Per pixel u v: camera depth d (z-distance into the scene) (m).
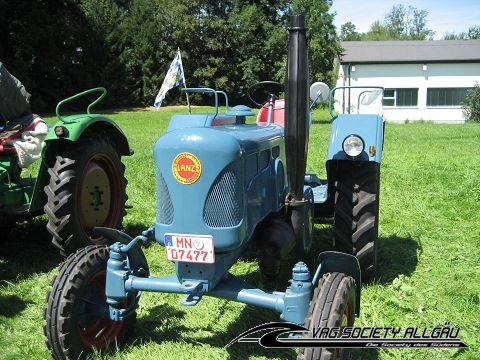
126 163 10.33
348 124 4.33
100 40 34.88
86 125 4.85
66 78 33.25
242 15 38.06
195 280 2.96
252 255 4.72
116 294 3.12
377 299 4.02
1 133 5.02
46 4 32.62
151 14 37.97
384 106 29.67
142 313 3.89
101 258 3.23
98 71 35.12
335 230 4.22
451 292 4.19
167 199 2.89
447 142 15.86
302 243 3.73
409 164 10.60
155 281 3.05
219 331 3.63
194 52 38.59
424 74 29.20
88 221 4.93
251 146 3.16
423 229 5.97
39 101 30.84
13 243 5.61
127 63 36.03
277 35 37.16
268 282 4.34
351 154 3.96
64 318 2.99
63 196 4.63
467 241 5.57
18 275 4.71
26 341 3.58
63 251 4.76
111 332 3.34
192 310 3.93
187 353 3.32
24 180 5.36
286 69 2.94
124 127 22.36
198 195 2.82
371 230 4.14
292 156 3.01
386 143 15.51
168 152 2.84
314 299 2.75
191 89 3.63
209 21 37.62
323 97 4.62
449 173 9.30
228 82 39.09
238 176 2.90
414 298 4.10
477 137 17.91
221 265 2.99
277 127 4.16
